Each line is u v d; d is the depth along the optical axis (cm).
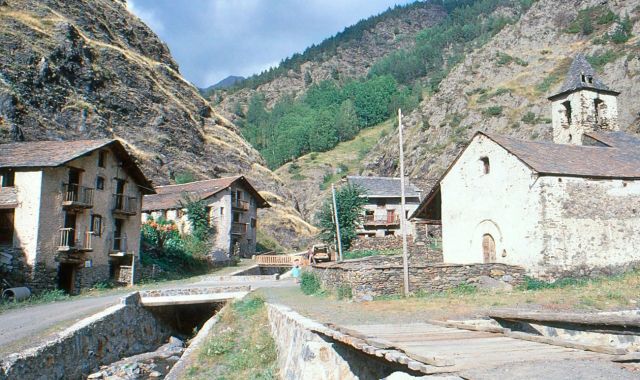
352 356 819
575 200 1817
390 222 4691
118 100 6156
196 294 2092
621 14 9462
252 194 5034
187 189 4678
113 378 1434
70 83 5553
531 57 9931
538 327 1105
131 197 3034
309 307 1492
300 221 6800
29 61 5022
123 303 1845
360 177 4950
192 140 6919
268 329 1480
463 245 2162
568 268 1753
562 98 3325
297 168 12862
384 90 16150
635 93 6681
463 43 18050
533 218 1814
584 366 570
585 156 2077
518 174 1894
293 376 992
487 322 1062
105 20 7256
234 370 1245
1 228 2317
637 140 2988
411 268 1686
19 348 1189
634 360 591
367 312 1335
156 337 2053
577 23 10056
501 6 19712
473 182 2134
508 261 1911
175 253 3625
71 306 1909
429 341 752
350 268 1652
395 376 606
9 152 2530
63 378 1298
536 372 542
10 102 4359
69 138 4838
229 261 4222
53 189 2383
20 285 2217
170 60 8512
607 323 796
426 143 9419
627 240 1875
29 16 5638
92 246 2648
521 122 7975
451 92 10244
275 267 4078
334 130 14425
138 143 6031
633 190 1936
